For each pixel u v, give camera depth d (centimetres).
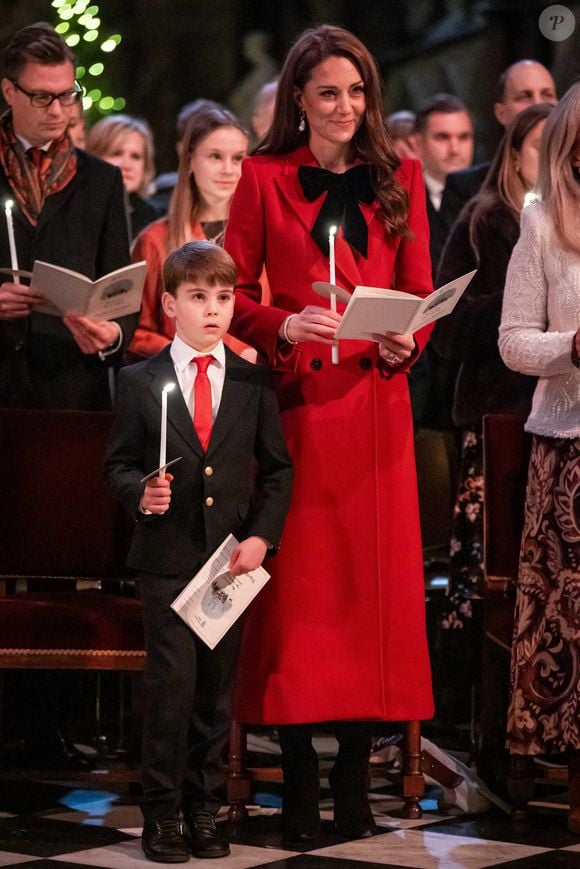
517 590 1422
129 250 1742
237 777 1417
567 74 3312
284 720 1309
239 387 1317
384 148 1357
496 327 1648
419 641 1359
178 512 1288
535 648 1395
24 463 1598
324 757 1767
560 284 1387
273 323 1302
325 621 1325
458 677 1858
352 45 1326
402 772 1448
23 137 1698
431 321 1245
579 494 1364
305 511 1333
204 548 1284
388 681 1336
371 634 1330
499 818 1436
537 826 1401
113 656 1453
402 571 1349
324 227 1344
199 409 1308
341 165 1377
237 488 1303
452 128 2239
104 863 1248
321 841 1335
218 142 1812
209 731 1299
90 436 1608
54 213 1691
